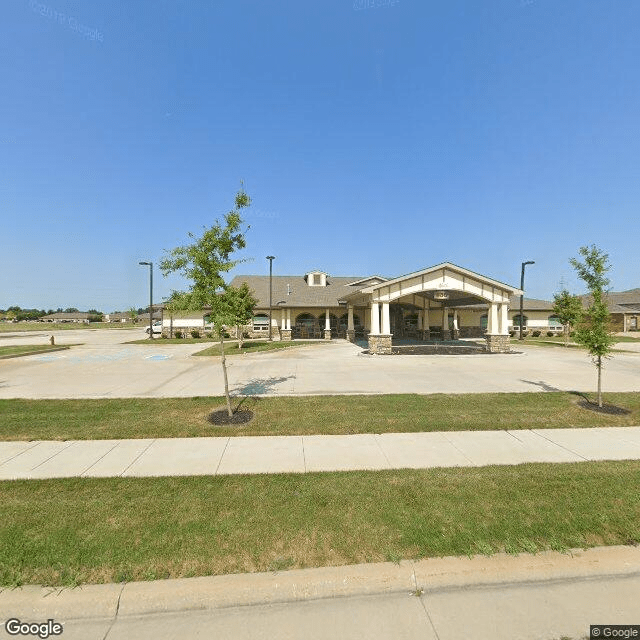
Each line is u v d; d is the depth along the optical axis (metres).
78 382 11.09
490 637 2.44
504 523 3.53
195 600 2.72
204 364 15.25
